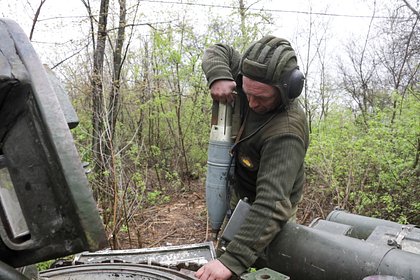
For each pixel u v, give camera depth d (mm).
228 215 2039
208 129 7160
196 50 6504
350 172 4262
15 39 728
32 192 739
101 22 5383
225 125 1976
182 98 7156
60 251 752
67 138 712
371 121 4824
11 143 737
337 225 1883
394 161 4512
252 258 1600
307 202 4469
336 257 1548
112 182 3973
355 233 1929
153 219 4844
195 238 4285
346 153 4699
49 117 702
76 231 733
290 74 1624
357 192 4391
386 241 1684
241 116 1945
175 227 4613
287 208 1657
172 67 6223
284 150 1672
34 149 721
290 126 1703
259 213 1614
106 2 5375
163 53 5973
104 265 1492
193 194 6086
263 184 1658
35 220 748
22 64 709
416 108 4887
